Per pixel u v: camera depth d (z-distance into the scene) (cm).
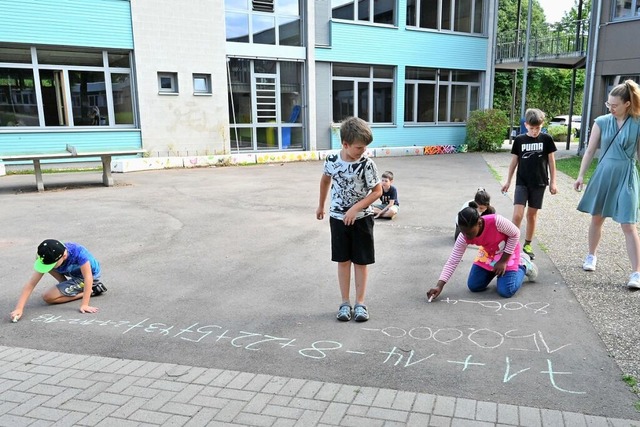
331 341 359
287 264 550
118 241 656
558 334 360
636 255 453
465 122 2191
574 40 1831
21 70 1339
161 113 1511
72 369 328
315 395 288
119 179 1230
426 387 294
